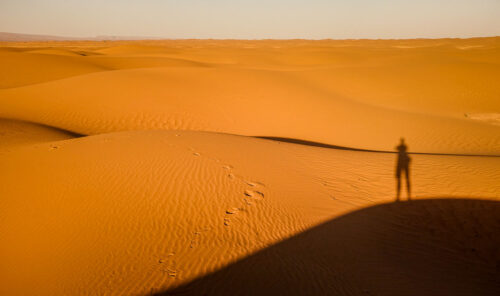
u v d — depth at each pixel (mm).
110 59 40969
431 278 4172
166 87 18531
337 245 4742
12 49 53562
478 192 6219
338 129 14656
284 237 4848
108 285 3830
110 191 5730
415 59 40031
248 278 3947
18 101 16031
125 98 16641
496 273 4352
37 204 5434
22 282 3963
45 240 4652
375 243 4859
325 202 5945
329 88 24297
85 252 4398
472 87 23922
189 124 14617
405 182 6785
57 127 13469
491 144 12828
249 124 14914
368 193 6352
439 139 13492
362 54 57219
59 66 32844
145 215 5145
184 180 6172
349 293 3781
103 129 13906
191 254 4367
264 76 23484
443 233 5156
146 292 3711
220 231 4883
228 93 18594
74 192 5711
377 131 14484
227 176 6457
